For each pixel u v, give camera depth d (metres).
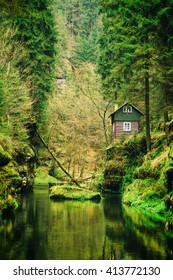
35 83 38.47
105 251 11.57
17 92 29.11
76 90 52.16
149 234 14.23
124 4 27.05
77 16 110.00
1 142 26.61
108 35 42.44
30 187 35.47
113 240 13.16
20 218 18.09
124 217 18.69
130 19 26.16
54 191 28.67
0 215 18.59
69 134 48.62
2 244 12.42
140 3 24.09
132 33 26.95
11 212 20.00
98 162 49.84
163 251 11.54
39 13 38.03
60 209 21.89
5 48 31.09
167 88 27.89
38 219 17.86
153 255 11.08
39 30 39.16
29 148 36.50
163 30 24.84
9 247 12.02
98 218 18.31
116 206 23.62
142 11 25.09
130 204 23.75
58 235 14.02
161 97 29.11
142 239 13.30
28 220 17.53
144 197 22.44
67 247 12.09
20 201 25.78
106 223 16.80
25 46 37.44
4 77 28.09
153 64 24.95
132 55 26.30
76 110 48.56
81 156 49.66
